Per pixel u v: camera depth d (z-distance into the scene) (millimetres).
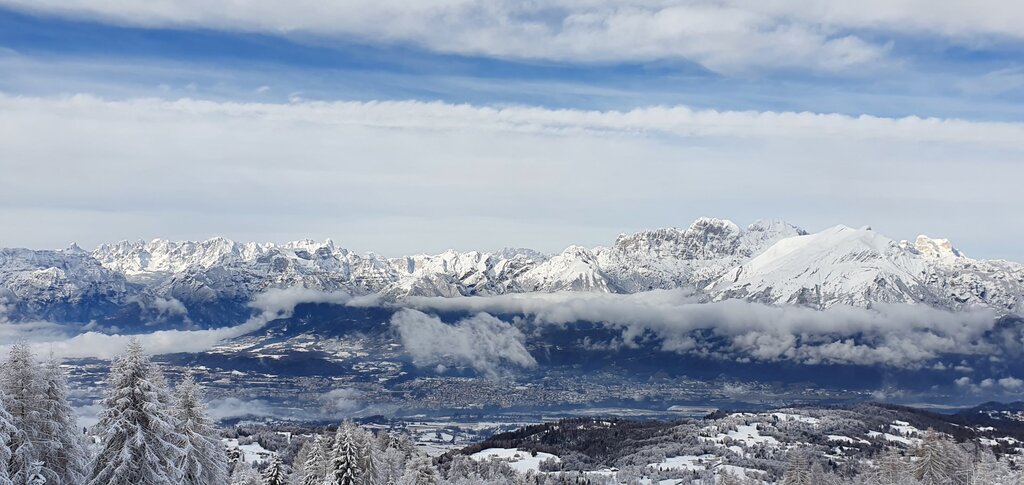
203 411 71375
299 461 163375
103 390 62625
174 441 65938
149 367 64000
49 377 60500
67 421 60688
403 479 123812
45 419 59562
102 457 61344
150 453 61062
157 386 63969
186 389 71625
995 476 180250
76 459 60500
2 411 56344
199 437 68188
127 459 59969
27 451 57469
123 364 62844
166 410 64562
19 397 59250
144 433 62156
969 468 197375
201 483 66938
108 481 60719
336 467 96312
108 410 61062
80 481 60344
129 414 62031
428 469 124000
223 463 71125
